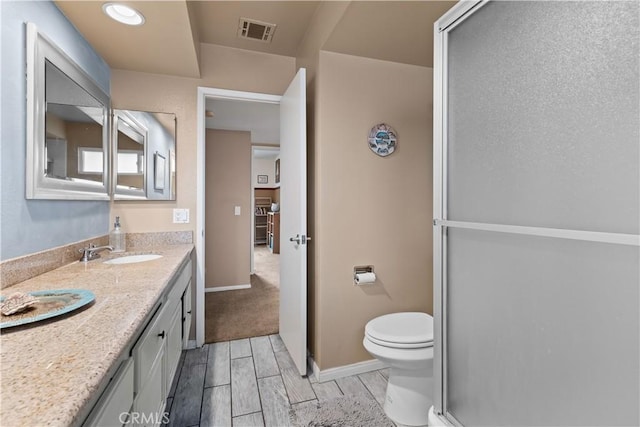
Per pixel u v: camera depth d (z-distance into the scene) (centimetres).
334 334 202
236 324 290
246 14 201
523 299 80
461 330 101
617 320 61
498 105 88
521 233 80
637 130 58
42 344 69
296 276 210
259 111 337
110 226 216
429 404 160
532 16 78
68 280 124
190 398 179
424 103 221
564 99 71
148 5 149
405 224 218
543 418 75
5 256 111
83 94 168
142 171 223
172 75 230
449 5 153
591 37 66
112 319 83
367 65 207
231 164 421
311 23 211
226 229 418
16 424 44
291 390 188
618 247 61
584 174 67
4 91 110
